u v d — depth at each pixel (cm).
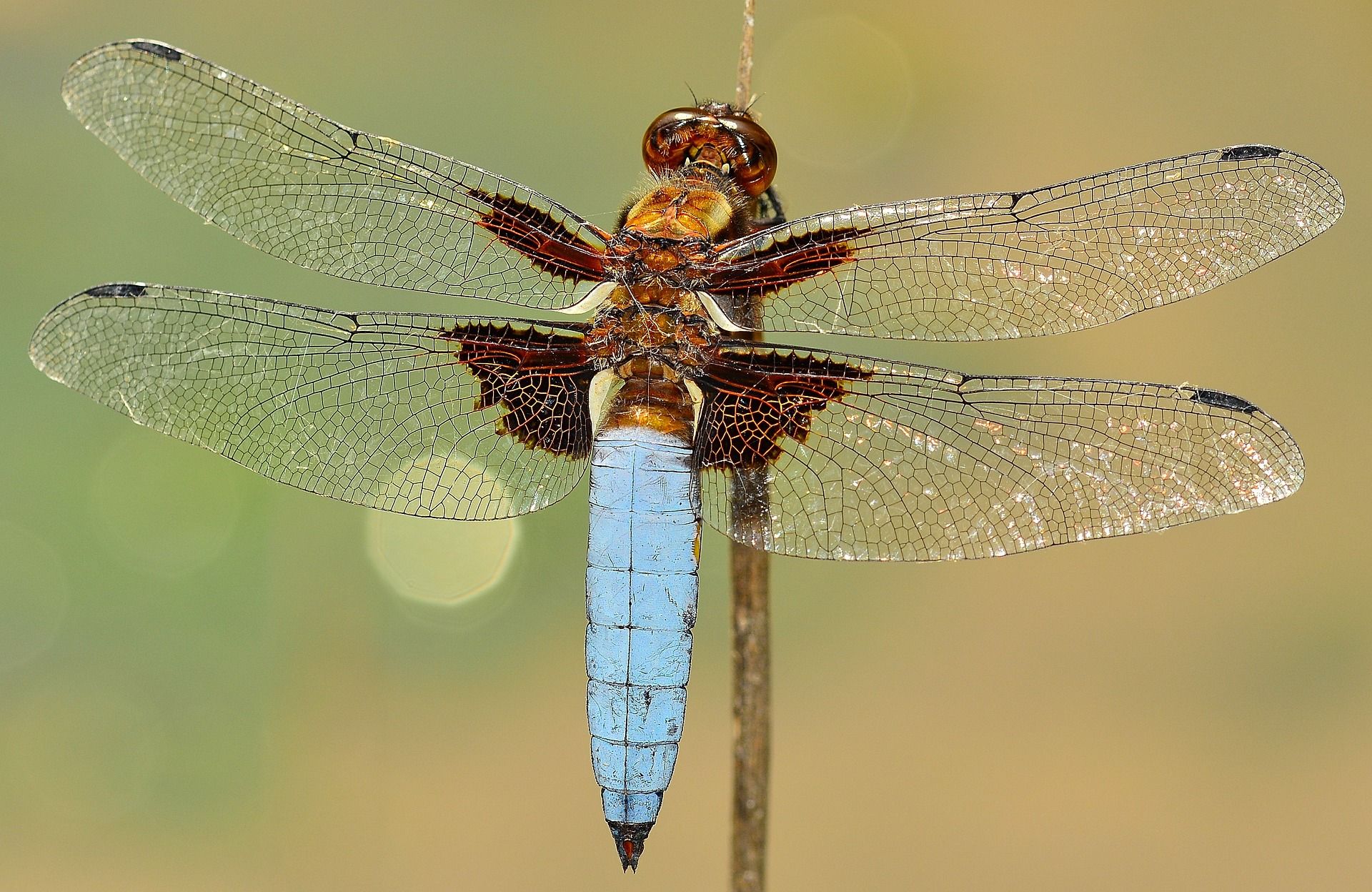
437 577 54
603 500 49
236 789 54
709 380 49
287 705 54
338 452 49
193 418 49
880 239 49
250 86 49
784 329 49
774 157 50
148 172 49
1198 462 49
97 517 54
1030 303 49
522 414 49
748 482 49
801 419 49
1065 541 49
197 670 54
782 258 49
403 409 49
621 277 49
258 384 49
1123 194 49
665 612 49
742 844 49
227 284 54
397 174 49
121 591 54
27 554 54
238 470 54
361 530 54
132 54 49
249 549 54
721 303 49
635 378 49
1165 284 49
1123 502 49
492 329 49
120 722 54
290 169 49
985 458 49
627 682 48
